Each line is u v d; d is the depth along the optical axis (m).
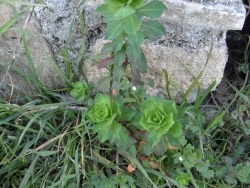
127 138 0.36
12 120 0.42
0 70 0.43
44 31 0.41
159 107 0.33
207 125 0.44
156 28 0.35
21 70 0.42
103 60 0.37
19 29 0.38
